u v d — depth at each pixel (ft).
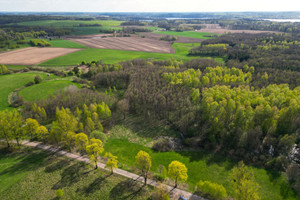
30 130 238.89
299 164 212.43
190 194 175.01
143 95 340.80
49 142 242.99
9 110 325.01
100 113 286.05
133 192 175.63
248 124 247.09
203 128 265.34
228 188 188.03
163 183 186.70
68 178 187.62
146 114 318.86
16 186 175.94
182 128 279.69
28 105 320.29
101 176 192.75
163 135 276.00
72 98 325.21
